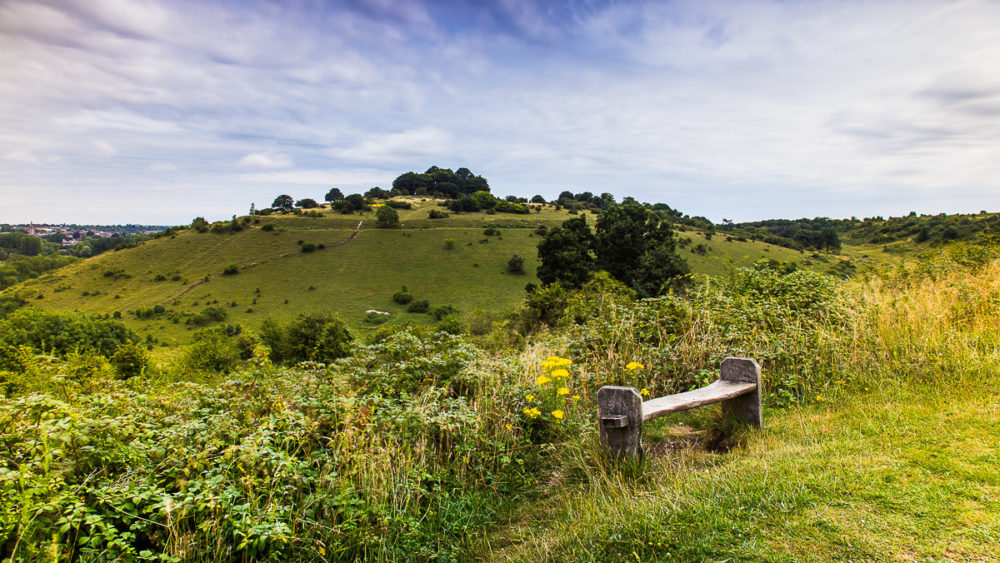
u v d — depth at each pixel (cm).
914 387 427
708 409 467
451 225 12188
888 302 597
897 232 6831
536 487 369
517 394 481
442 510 331
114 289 9306
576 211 15325
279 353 4078
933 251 873
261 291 8638
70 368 652
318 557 271
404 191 19338
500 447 404
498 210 14850
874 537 202
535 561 248
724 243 9106
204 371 2542
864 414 373
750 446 354
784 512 233
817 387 480
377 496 315
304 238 11169
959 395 381
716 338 575
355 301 8044
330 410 392
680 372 559
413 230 11631
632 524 248
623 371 554
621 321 639
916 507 220
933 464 261
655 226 4738
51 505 222
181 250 10900
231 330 6725
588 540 249
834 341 527
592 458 356
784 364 523
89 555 230
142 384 498
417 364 515
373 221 12581
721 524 231
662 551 221
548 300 1958
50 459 250
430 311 7512
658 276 3738
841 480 257
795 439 351
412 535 301
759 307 618
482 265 9544
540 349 679
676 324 646
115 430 291
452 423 397
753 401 397
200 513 272
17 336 4028
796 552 200
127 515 251
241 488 290
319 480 310
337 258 10000
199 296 8500
